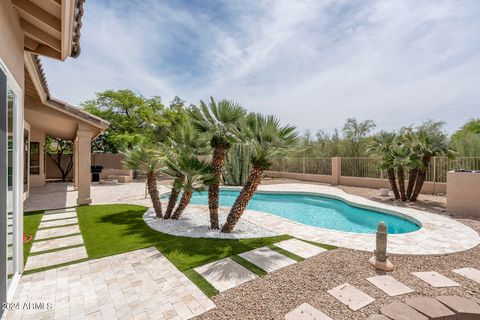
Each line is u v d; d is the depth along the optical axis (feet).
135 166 24.86
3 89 9.03
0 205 8.70
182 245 16.81
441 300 10.08
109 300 10.42
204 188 21.77
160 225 21.79
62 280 12.07
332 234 19.63
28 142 35.86
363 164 50.47
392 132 35.68
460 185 27.17
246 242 17.52
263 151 18.67
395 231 25.85
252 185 19.72
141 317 9.33
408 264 13.92
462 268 13.42
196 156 23.03
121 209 28.27
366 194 40.47
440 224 22.72
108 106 72.74
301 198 42.96
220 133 20.45
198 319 9.17
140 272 12.87
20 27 12.26
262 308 9.76
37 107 27.96
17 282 11.75
